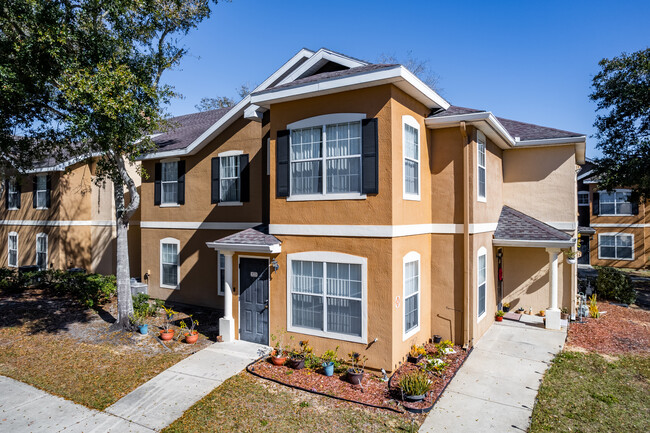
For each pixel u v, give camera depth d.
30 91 11.30
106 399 8.05
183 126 19.67
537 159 13.95
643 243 26.31
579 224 28.80
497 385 8.62
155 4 11.77
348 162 9.39
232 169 14.62
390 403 7.79
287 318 10.16
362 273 9.10
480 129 11.18
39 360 10.11
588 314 14.21
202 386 8.50
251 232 11.19
